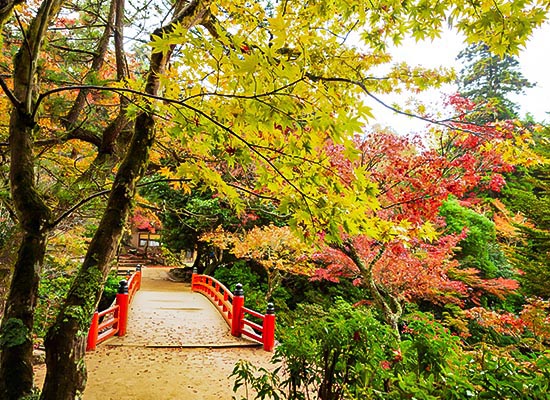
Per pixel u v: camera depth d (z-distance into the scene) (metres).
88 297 2.02
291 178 1.78
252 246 9.89
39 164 3.48
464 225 10.03
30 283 1.94
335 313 2.51
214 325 8.09
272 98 1.41
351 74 2.67
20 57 2.24
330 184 1.71
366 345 2.21
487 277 9.76
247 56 1.31
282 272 12.37
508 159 3.33
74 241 7.05
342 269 8.30
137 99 2.13
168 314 9.03
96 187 3.43
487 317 6.20
